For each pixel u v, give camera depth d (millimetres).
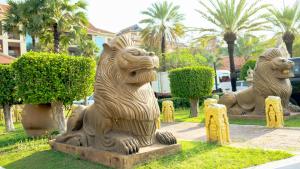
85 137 5434
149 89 5074
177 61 28484
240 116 9430
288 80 9086
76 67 7969
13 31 21922
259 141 6160
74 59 7961
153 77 4695
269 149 5246
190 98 11812
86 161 5137
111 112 4754
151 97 4988
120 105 4680
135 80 4676
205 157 4789
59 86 7727
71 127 5875
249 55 35781
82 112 5750
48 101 7734
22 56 7699
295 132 6906
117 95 4727
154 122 5023
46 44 22844
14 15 21219
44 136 8086
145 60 4570
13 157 6137
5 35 33281
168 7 28609
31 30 20391
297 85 10031
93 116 5207
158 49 29344
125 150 4500
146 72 4648
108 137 4848
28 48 35750
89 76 8203
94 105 5195
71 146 5641
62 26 20359
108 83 4816
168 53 29625
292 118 8742
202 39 21547
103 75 4895
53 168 4992
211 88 11922
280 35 23172
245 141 6234
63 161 5297
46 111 8375
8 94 10414
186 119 10797
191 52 33875
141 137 4887
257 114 9164
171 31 28859
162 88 24156
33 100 7641
